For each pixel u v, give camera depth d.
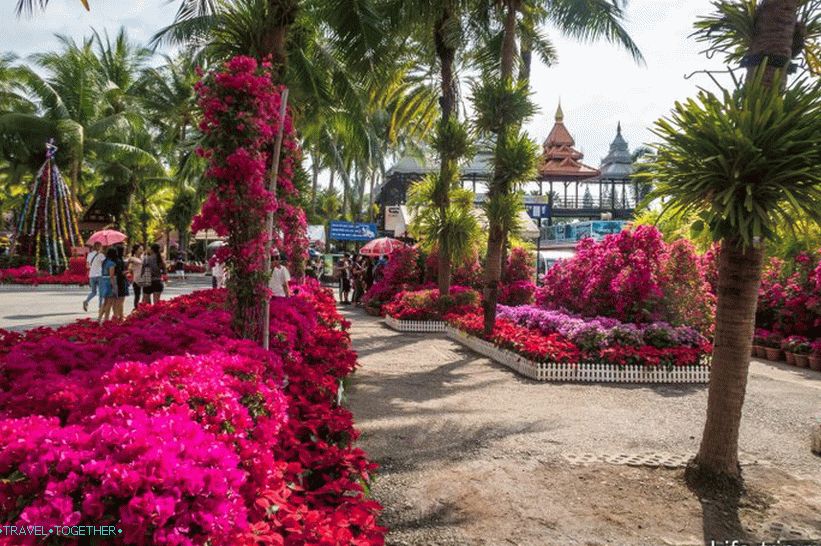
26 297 19.56
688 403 7.15
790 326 11.56
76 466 1.86
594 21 15.91
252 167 4.99
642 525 3.76
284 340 5.57
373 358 10.22
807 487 4.45
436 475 4.58
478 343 11.00
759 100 3.83
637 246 10.23
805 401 7.39
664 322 9.45
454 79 17.58
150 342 4.26
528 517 3.85
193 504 1.85
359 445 5.27
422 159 38.00
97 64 34.00
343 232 31.28
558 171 45.50
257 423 2.87
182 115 29.05
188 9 10.48
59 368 3.72
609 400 7.25
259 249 5.23
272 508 2.41
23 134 29.81
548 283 12.48
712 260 13.47
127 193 36.78
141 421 2.19
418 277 19.31
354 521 2.71
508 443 5.39
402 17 13.70
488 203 10.88
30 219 28.62
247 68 5.11
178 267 33.81
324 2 11.14
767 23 4.30
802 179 3.91
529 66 18.89
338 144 27.73
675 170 4.29
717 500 4.16
